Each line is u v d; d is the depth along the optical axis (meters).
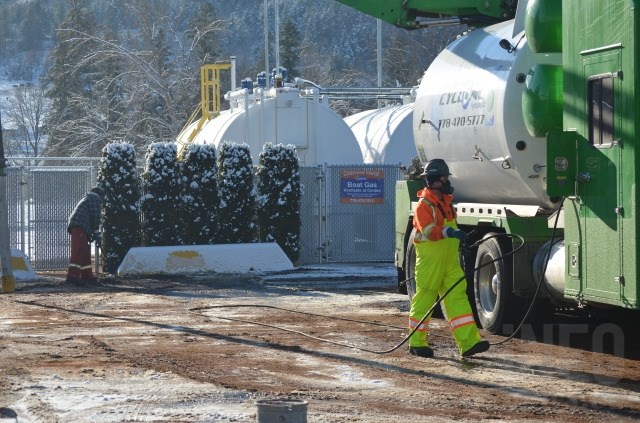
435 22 32.47
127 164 44.16
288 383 17.86
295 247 46.09
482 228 26.67
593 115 20.06
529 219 24.08
